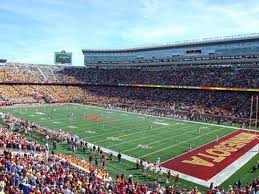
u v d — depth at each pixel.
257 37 74.56
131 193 18.44
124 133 42.66
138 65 104.38
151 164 28.11
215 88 67.38
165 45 95.00
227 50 80.75
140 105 72.75
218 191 20.75
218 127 50.22
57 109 65.88
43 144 34.84
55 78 91.75
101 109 69.38
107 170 27.23
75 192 16.50
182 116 60.47
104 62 113.50
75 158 28.66
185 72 81.31
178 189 22.78
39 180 17.59
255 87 62.31
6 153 23.55
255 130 48.16
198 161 30.34
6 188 15.29
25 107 67.38
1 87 77.38
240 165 29.38
